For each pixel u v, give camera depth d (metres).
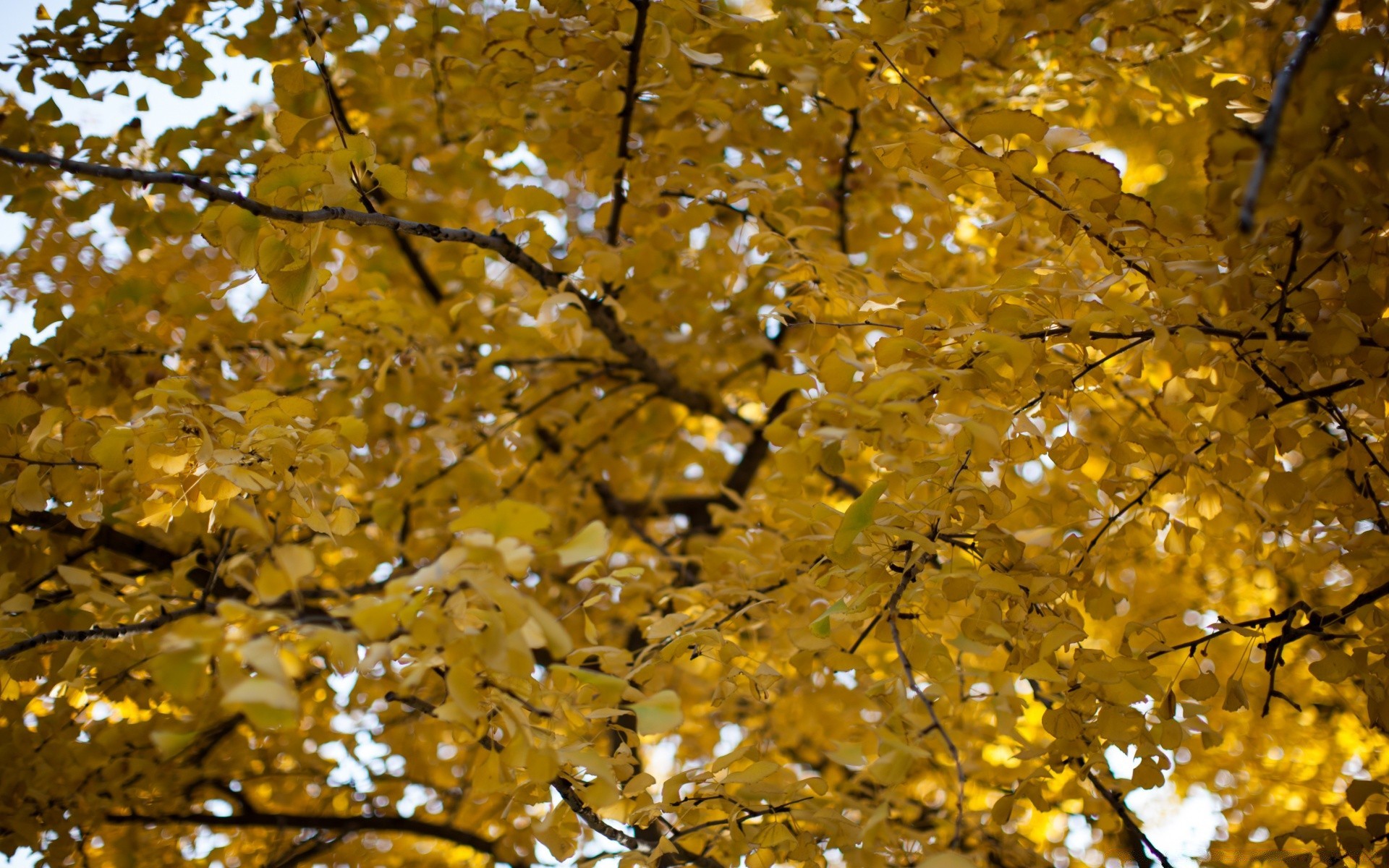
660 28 1.98
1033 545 1.79
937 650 1.65
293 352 2.92
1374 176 1.29
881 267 3.32
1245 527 2.11
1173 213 1.64
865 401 1.43
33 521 2.17
